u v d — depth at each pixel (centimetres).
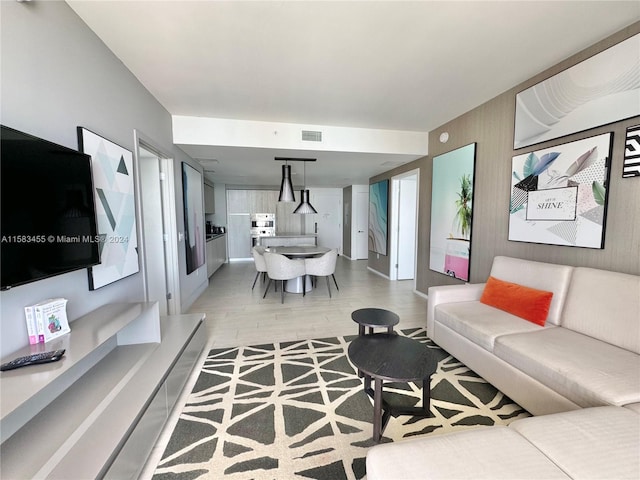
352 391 201
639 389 130
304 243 705
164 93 278
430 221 411
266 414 176
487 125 304
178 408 181
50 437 115
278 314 358
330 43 202
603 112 197
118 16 170
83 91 172
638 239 181
